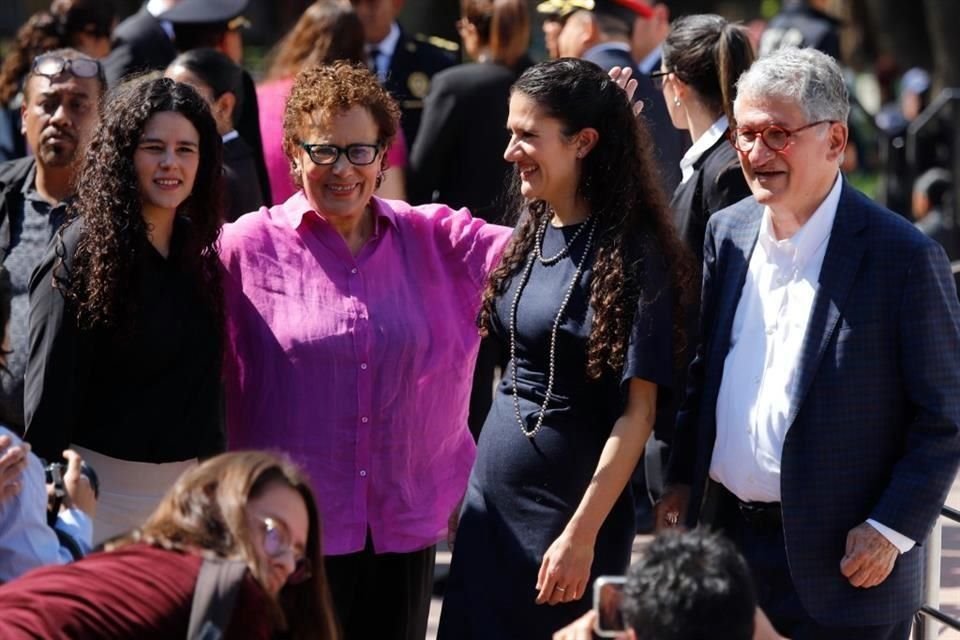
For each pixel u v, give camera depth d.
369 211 9.32
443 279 9.39
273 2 43.12
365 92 8.96
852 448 8.16
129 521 8.87
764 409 8.30
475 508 8.92
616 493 8.44
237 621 6.15
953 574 9.95
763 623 6.40
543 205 8.86
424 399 9.23
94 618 6.09
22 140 15.28
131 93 8.84
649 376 8.36
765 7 50.06
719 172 10.48
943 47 39.75
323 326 8.99
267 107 13.45
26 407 8.76
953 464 8.06
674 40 11.11
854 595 8.27
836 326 8.13
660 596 5.78
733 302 8.58
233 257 9.16
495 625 8.78
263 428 9.05
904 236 8.12
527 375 8.79
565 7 15.09
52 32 15.30
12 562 7.46
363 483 9.05
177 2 15.34
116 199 8.67
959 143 22.95
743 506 8.52
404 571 9.30
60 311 8.62
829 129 8.11
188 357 8.91
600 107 8.54
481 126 14.36
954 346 8.12
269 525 6.45
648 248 8.49
